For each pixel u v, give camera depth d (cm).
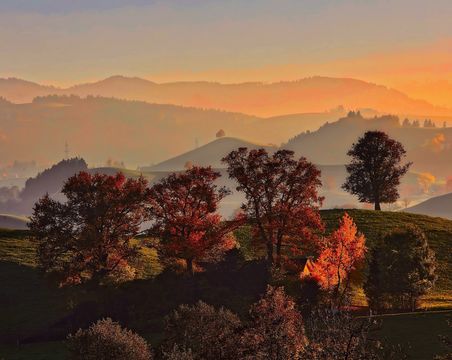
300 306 5838
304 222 6850
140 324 6197
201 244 6644
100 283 6681
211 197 6756
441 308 6688
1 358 5647
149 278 6956
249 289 6538
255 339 3284
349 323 3072
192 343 3988
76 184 6806
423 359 4459
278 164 6831
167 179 6862
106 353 4041
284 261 6838
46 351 5756
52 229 6725
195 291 6550
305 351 3022
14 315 6744
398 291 6594
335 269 6288
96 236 6644
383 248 6800
